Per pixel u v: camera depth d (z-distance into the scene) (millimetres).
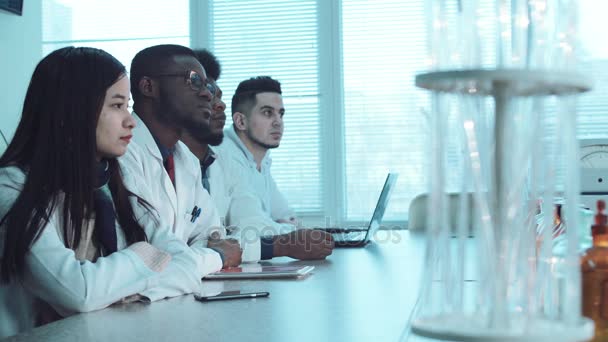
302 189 5230
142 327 1234
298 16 5262
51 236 1594
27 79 4504
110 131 1803
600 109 4793
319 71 5227
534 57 526
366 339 1080
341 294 1589
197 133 2564
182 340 1104
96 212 1811
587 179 3697
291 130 5246
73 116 1710
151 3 5387
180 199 2398
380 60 5160
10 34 4367
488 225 526
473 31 518
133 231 1939
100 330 1215
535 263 583
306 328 1181
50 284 1520
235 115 3902
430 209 550
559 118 535
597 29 4773
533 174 540
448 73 504
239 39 5324
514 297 536
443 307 561
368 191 5156
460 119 531
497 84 513
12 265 1571
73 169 1697
